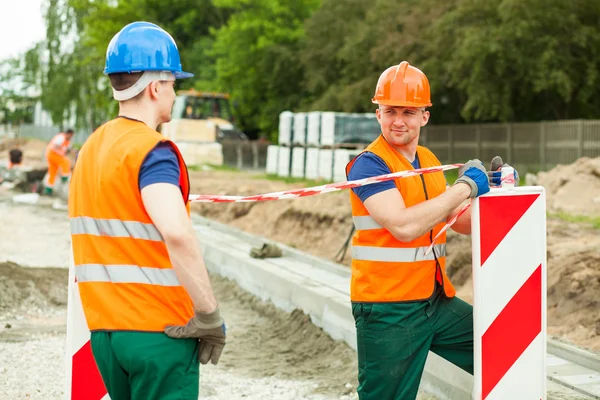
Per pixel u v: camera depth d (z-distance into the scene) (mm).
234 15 44312
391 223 3838
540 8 26281
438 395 5586
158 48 3227
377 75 32844
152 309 3080
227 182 23828
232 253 10930
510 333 3939
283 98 43500
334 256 12367
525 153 28266
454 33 28672
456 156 31578
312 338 7520
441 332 4133
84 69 57250
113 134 3156
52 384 6031
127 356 3045
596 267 8227
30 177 24953
